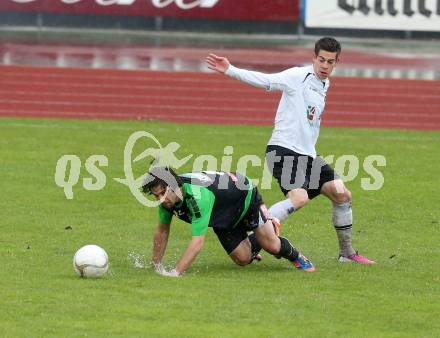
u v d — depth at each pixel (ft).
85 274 84.17
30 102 203.10
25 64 229.86
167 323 72.43
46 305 75.97
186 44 280.10
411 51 279.90
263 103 206.39
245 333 70.64
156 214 116.26
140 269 89.15
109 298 78.28
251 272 89.76
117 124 188.03
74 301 77.20
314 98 93.56
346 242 95.40
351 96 213.05
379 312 77.20
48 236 102.78
